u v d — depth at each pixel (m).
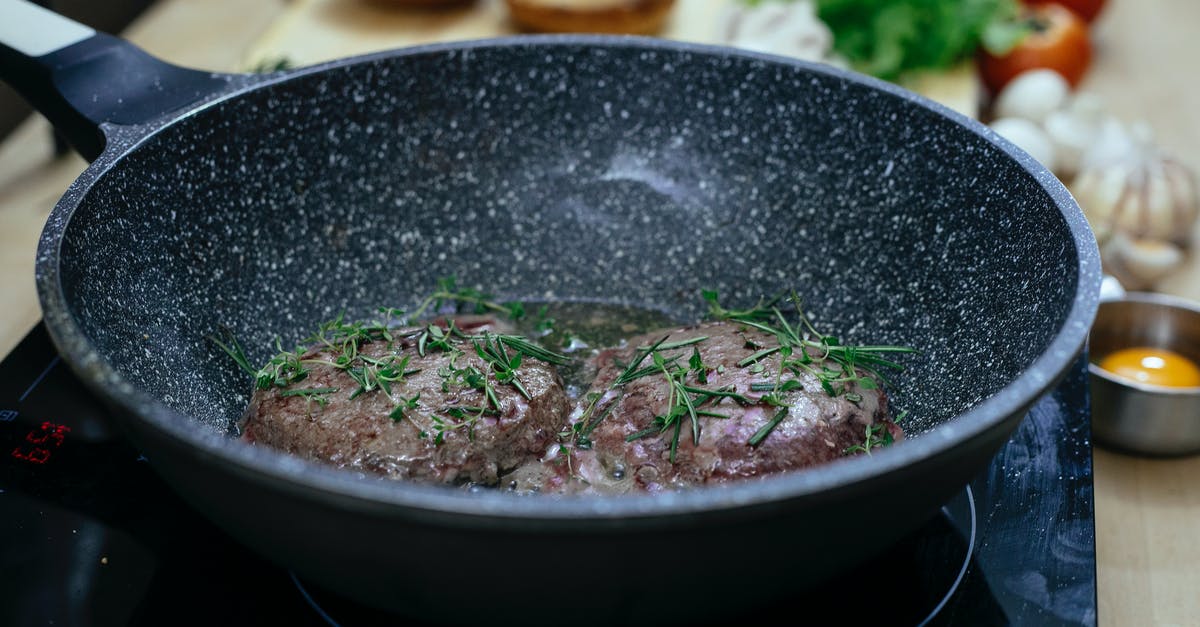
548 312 0.55
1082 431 0.49
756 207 0.55
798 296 0.54
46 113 0.50
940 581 0.43
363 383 0.44
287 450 0.44
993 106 0.78
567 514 0.31
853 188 0.53
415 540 0.34
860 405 0.44
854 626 0.42
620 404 0.45
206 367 0.48
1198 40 0.86
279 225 0.52
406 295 0.55
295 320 0.52
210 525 0.45
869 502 0.35
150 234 0.47
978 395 0.45
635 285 0.56
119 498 0.46
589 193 0.57
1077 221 0.42
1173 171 0.66
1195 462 0.54
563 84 0.55
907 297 0.51
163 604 0.42
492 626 0.38
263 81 0.50
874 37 0.72
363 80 0.53
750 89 0.54
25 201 0.65
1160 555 0.49
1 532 0.44
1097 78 0.82
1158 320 0.58
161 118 0.48
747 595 0.37
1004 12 0.73
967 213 0.48
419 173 0.55
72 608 0.42
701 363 0.46
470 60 0.54
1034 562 0.44
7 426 0.48
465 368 0.45
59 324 0.37
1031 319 0.43
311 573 0.38
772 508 0.32
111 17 0.74
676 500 0.32
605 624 0.37
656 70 0.54
